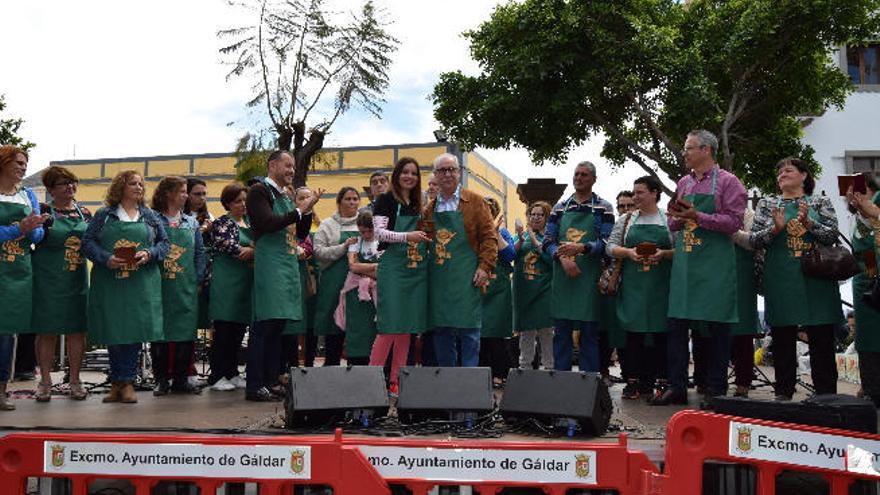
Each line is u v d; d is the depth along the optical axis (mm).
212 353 6355
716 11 14852
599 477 2562
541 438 3490
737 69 14586
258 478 2545
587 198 5676
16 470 2645
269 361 5430
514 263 7223
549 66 13586
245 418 4188
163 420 4090
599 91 14250
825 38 14062
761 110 15445
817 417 2771
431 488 2609
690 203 4875
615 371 9695
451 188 4770
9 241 4816
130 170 5391
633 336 5840
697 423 2502
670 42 13617
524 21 13672
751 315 5605
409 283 4766
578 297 5586
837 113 17547
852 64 17781
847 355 8602
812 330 5219
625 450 2564
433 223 4770
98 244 5250
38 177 27312
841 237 5387
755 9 13703
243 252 6020
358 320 6109
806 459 2539
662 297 5547
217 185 29281
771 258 5254
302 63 14625
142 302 5227
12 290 4797
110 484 2936
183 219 6160
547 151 14836
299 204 5363
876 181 5305
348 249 6199
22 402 5238
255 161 15406
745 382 5895
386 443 2617
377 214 4805
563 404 3543
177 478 2576
